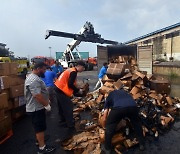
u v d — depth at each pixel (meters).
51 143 3.76
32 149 3.57
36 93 3.03
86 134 3.97
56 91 4.35
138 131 3.30
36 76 3.19
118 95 3.25
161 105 5.24
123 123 3.90
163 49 25.55
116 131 3.77
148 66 10.51
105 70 8.95
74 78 4.23
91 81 13.34
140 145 3.35
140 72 7.58
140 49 10.88
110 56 11.89
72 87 4.23
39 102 3.13
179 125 4.54
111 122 3.14
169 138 3.85
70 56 19.36
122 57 10.57
